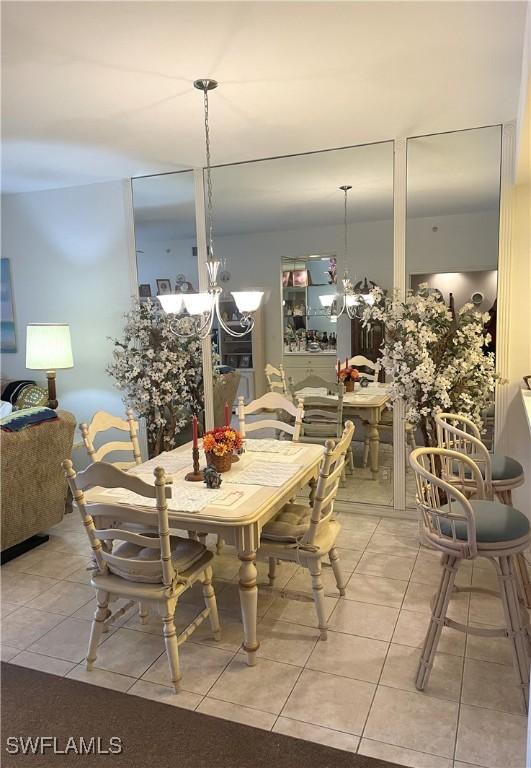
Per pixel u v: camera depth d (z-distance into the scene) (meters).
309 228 3.87
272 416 4.17
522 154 2.58
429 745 1.83
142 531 2.70
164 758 1.81
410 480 3.76
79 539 3.65
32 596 2.91
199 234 4.21
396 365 3.33
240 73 2.38
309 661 2.29
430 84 2.54
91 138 3.28
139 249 4.47
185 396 4.47
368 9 1.87
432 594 2.79
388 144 3.50
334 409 3.95
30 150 3.53
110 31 2.00
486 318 3.31
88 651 2.36
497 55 2.23
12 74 2.36
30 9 1.83
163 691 2.13
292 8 1.86
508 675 2.17
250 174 3.94
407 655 2.31
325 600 2.76
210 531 2.20
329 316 3.89
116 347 4.69
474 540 1.87
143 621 2.61
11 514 3.25
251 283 4.11
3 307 5.14
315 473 2.87
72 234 4.72
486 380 3.27
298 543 2.43
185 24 1.95
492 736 1.86
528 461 3.40
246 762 1.78
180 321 4.37
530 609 2.51
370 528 3.65
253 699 2.07
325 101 2.74
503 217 3.31
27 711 2.04
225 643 2.44
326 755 1.80
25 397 4.74
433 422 3.43
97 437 4.89
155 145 3.45
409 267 3.59
